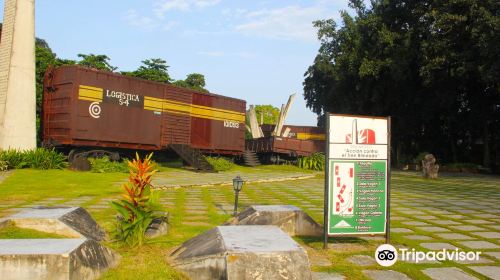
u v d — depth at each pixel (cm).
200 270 418
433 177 2042
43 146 1909
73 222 583
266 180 1788
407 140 3412
